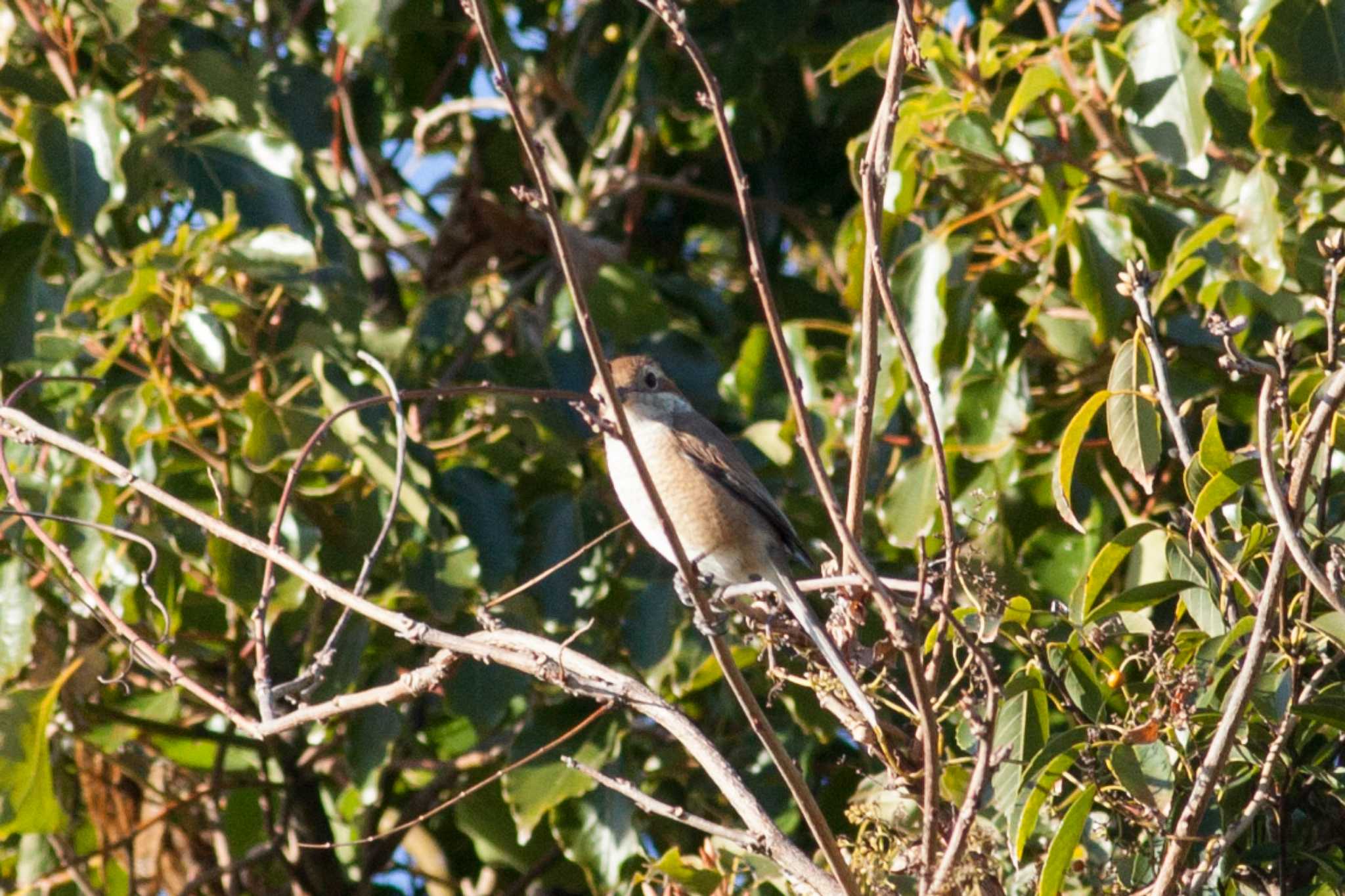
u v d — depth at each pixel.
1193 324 10.00
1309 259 9.12
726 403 12.01
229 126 11.09
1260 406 5.85
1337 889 6.73
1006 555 9.37
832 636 7.18
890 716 8.82
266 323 10.74
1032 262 10.56
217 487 8.66
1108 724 6.87
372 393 10.24
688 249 16.03
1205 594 6.98
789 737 10.57
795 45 12.83
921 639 6.84
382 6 10.41
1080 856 7.29
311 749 12.00
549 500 10.84
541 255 12.67
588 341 5.60
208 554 9.90
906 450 10.81
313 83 12.14
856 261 9.81
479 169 14.07
